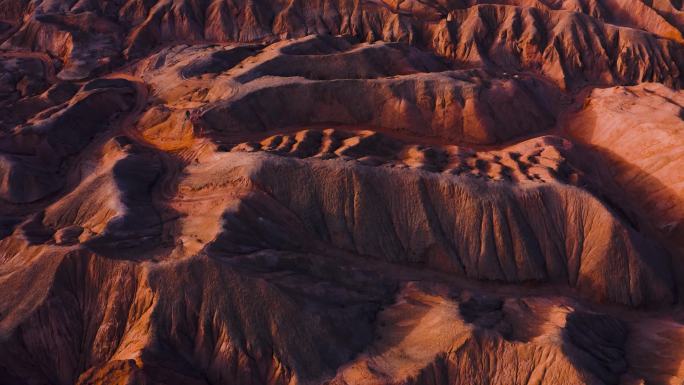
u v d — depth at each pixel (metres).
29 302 29.89
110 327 29.80
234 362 28.70
